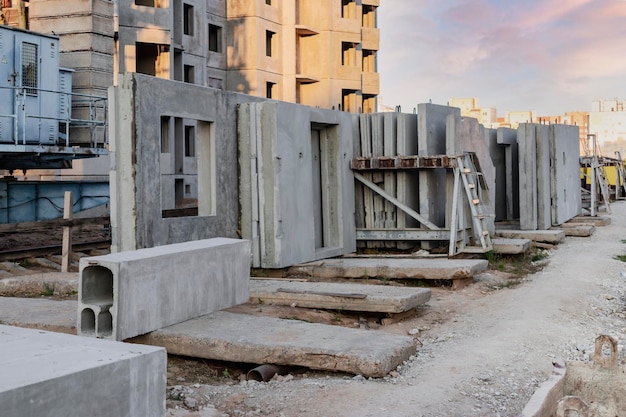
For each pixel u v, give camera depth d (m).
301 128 13.30
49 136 18.56
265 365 6.99
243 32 40.59
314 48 44.88
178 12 32.91
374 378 6.72
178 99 11.05
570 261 14.84
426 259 13.48
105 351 4.16
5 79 17.16
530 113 68.19
